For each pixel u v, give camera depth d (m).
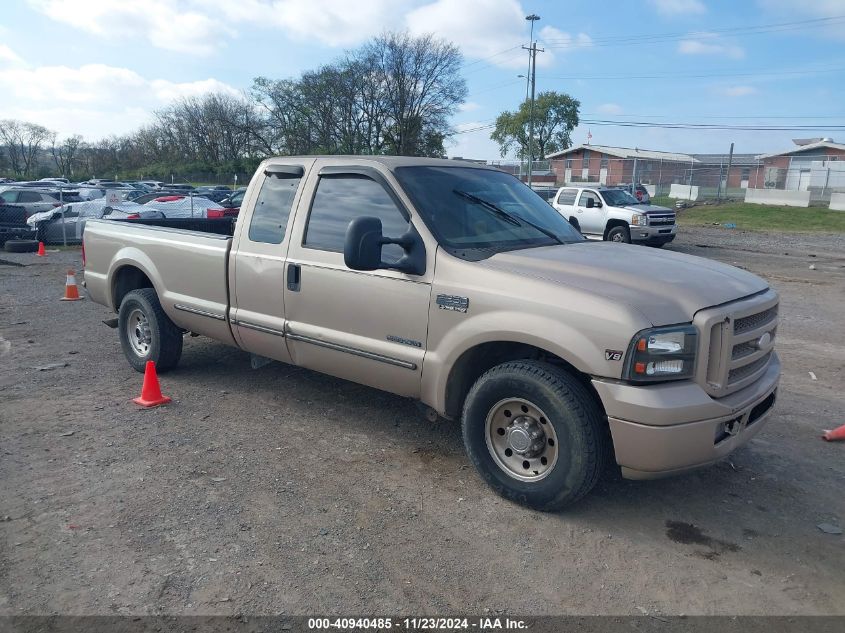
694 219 34.31
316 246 4.96
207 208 22.36
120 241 6.69
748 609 3.21
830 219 31.94
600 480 4.52
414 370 4.43
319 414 5.66
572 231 5.30
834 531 3.92
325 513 4.03
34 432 5.20
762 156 59.81
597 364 3.64
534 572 3.48
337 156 5.12
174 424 5.41
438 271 4.28
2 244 19.91
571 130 74.88
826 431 5.38
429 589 3.33
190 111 84.50
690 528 3.94
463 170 5.21
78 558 3.53
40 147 97.38
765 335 4.14
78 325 9.12
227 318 5.65
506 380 4.00
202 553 3.60
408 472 4.59
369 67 62.00
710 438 3.66
